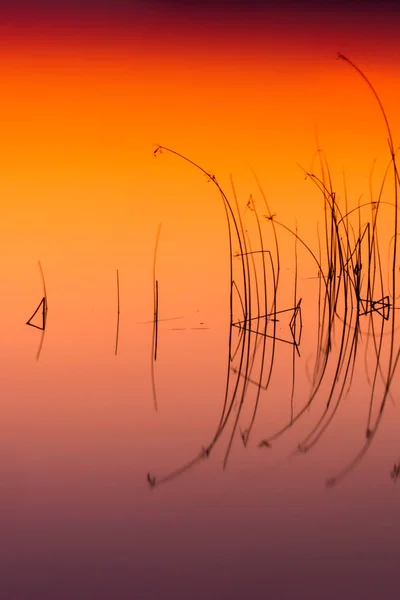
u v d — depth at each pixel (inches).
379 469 456.4
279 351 698.8
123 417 533.3
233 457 471.5
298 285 883.4
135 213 1061.1
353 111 1285.7
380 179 1099.3
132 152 1221.7
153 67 1381.6
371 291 829.8
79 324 754.2
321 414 549.6
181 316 784.9
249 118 1280.8
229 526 389.4
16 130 1254.3
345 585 340.8
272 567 353.4
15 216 1045.2
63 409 546.9
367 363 668.7
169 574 346.6
